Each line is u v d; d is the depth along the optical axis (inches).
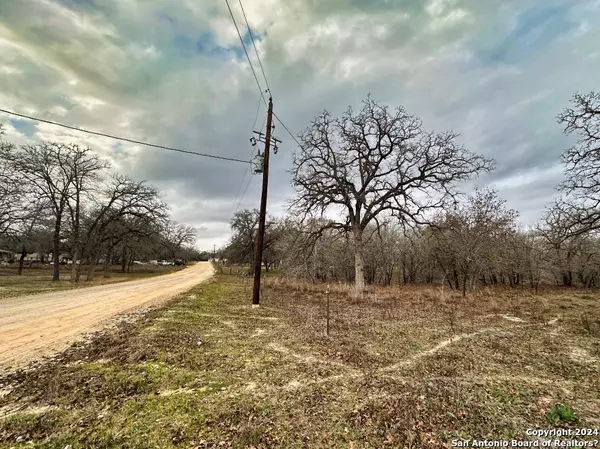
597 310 568.7
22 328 336.8
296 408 159.6
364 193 823.1
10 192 924.6
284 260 1172.5
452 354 268.5
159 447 126.8
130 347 257.4
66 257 2477.9
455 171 761.6
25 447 126.3
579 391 193.6
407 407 158.9
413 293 854.5
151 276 1609.3
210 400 167.6
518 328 396.8
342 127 834.2
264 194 552.7
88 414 151.6
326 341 296.4
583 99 573.6
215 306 510.0
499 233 981.8
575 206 603.2
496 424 148.0
